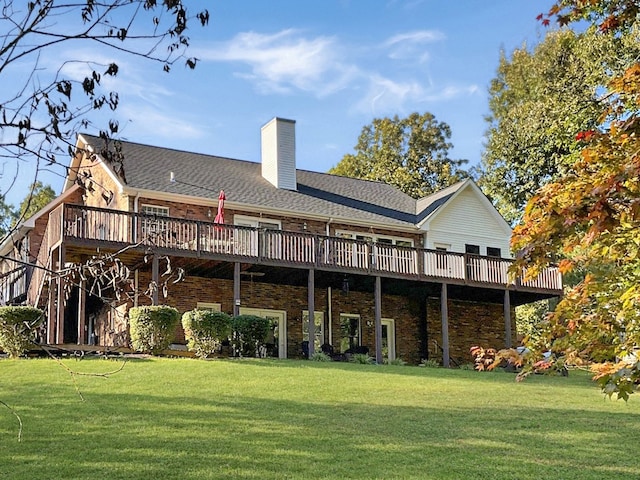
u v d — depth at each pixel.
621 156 5.70
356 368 19.27
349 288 25.67
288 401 14.38
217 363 17.94
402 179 48.41
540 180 36.09
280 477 9.84
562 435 12.54
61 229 19.52
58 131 5.46
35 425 11.99
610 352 5.88
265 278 24.08
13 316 17.80
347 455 10.91
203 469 10.08
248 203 24.39
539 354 6.12
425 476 10.05
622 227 5.80
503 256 28.89
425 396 15.66
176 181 24.12
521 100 41.47
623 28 7.75
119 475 9.74
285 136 27.31
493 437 12.30
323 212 25.86
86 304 24.00
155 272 20.34
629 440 12.27
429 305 27.62
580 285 6.19
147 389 14.75
